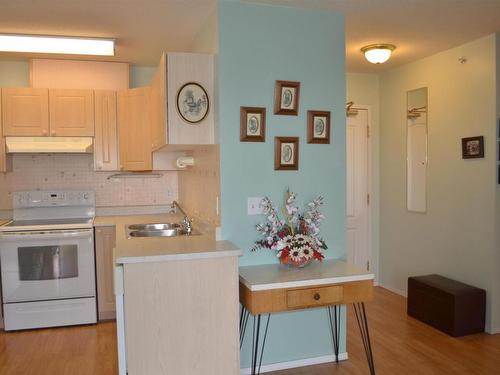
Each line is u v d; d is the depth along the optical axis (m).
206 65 2.83
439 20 3.11
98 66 4.14
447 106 3.90
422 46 3.76
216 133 2.80
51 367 2.98
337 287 2.48
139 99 4.04
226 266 2.40
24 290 3.68
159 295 2.30
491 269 3.49
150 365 2.31
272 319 2.90
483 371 2.88
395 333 3.54
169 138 2.78
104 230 3.85
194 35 3.38
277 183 2.88
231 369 2.44
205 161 3.17
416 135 4.29
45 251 3.70
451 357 3.09
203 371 2.39
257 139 2.80
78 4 2.72
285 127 2.89
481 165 3.56
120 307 2.28
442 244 3.99
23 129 3.91
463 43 3.67
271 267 2.75
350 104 4.68
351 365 2.97
